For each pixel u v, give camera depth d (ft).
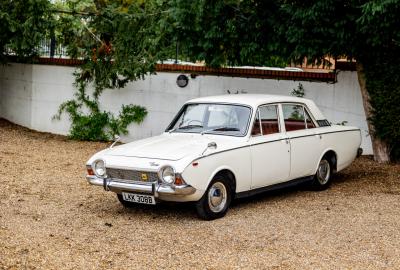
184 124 33.14
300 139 34.42
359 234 27.50
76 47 55.47
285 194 35.94
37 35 55.01
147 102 55.42
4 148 50.26
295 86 50.34
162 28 47.91
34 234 26.27
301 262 23.48
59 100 59.36
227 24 42.78
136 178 28.58
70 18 55.42
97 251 24.26
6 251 23.68
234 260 23.54
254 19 42.55
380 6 35.32
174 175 27.55
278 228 28.22
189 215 30.37
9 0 55.11
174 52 51.55
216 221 29.27
